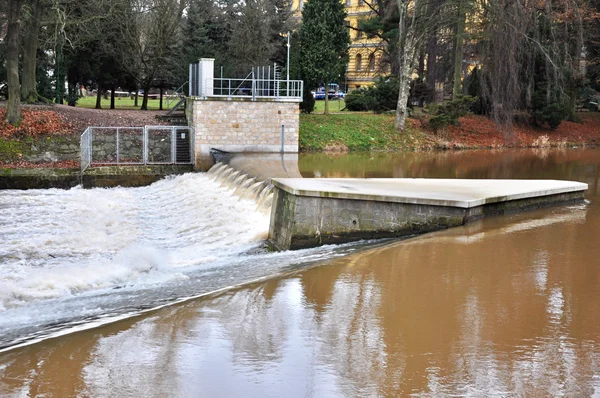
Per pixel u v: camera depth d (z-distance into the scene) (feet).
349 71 223.30
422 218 48.70
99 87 131.13
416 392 22.84
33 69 106.83
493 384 23.30
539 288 34.24
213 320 31.30
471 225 49.11
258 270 42.50
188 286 40.50
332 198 48.39
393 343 27.32
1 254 53.67
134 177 88.99
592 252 41.39
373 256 41.81
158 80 138.51
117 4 113.39
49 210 71.61
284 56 152.76
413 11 129.18
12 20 91.50
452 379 23.76
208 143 93.20
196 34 138.21
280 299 34.14
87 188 86.28
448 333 28.22
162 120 107.04
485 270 37.76
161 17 126.82
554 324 29.04
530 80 134.82
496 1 119.14
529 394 22.52
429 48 152.46
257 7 140.05
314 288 35.73
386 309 31.68
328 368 25.11
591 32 146.51
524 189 56.49
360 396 22.67
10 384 24.71
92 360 26.89
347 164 94.17
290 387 23.62
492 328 28.68
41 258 53.11
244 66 134.72
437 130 135.33
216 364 25.90
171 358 26.71
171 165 91.86
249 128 94.17
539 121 147.33
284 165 79.97
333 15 134.00
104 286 42.47
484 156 112.98
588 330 28.25
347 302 32.99
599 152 124.98
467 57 153.69
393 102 146.51
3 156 88.22
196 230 61.62
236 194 69.26
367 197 48.47
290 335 28.76
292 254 47.16
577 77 136.98
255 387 23.72
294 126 95.30
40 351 28.12
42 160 90.53
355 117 135.44
